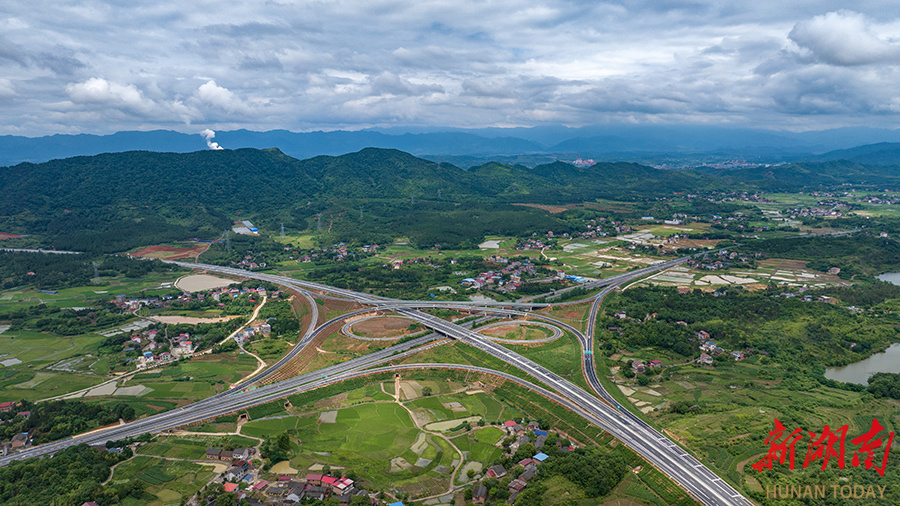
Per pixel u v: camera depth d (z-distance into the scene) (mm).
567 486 171000
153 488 176625
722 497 163625
